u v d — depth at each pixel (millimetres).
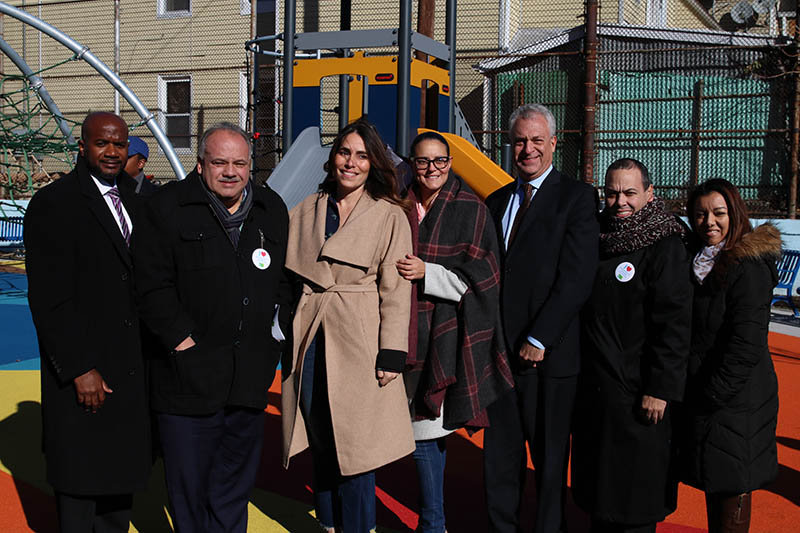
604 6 13703
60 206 2803
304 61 7504
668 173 11984
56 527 3506
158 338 2770
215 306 2785
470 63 13500
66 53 16734
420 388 3080
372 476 3018
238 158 2750
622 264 2957
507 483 3160
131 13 16250
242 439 2982
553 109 12531
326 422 2996
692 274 2916
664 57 12062
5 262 14594
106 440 2848
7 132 9922
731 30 15406
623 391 2961
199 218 2781
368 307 2914
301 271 2957
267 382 2943
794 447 4754
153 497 3973
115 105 16359
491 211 3406
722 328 2834
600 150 12273
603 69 12312
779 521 3646
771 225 2867
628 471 2949
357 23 14508
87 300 2840
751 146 11500
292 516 3668
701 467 2875
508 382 3027
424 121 8344
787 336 8406
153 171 16219
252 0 13250
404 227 2951
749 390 2863
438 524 3168
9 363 7023
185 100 16109
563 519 3154
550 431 3068
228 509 3008
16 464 4359
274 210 2982
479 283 2994
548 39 12547
